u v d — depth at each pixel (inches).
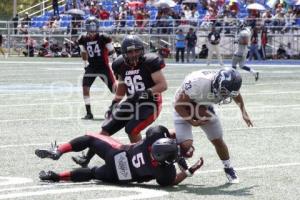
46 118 1053.8
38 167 665.0
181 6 2930.6
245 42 1758.1
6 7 4345.5
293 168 674.2
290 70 2239.2
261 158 729.0
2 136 868.6
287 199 538.0
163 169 566.9
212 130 599.8
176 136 589.6
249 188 579.5
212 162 701.3
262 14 2746.1
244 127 970.7
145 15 2915.8
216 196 546.0
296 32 2642.7
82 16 3085.6
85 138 600.1
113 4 3218.5
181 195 547.2
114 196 538.9
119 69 655.8
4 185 580.7
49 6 3580.2
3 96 1391.5
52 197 534.0
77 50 3051.2
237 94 576.4
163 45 2839.6
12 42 3186.5
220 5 2854.3
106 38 1052.5
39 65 2479.1
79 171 593.6
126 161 573.9
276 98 1376.7
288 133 915.4
